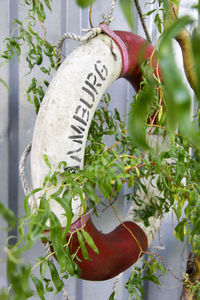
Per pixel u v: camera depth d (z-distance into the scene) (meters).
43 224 0.42
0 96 0.94
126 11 0.17
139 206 0.94
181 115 0.13
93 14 1.02
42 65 0.98
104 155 0.63
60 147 0.66
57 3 0.97
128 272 1.17
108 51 0.71
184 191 0.69
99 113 0.89
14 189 1.00
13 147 0.99
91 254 0.74
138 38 0.79
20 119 0.98
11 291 0.98
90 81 0.68
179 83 0.13
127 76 0.81
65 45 1.00
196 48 0.14
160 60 0.14
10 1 0.92
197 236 0.80
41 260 0.55
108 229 1.11
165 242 1.20
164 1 0.71
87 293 1.12
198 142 0.15
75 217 0.70
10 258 0.29
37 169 0.67
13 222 0.30
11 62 0.95
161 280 1.22
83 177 0.59
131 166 0.63
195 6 0.15
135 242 0.86
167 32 0.14
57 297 1.08
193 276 1.06
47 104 0.67
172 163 0.79
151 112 0.67
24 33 0.78
